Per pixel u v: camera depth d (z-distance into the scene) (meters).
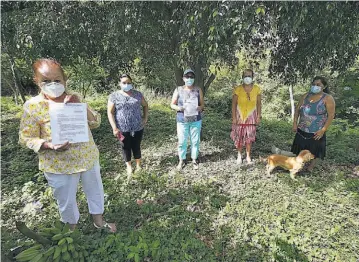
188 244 3.08
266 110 11.18
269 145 6.07
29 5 4.79
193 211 3.73
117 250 2.93
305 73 5.54
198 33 3.63
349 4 3.27
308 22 3.65
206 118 8.11
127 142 4.43
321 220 3.50
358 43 3.89
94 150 2.88
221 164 5.07
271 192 4.12
